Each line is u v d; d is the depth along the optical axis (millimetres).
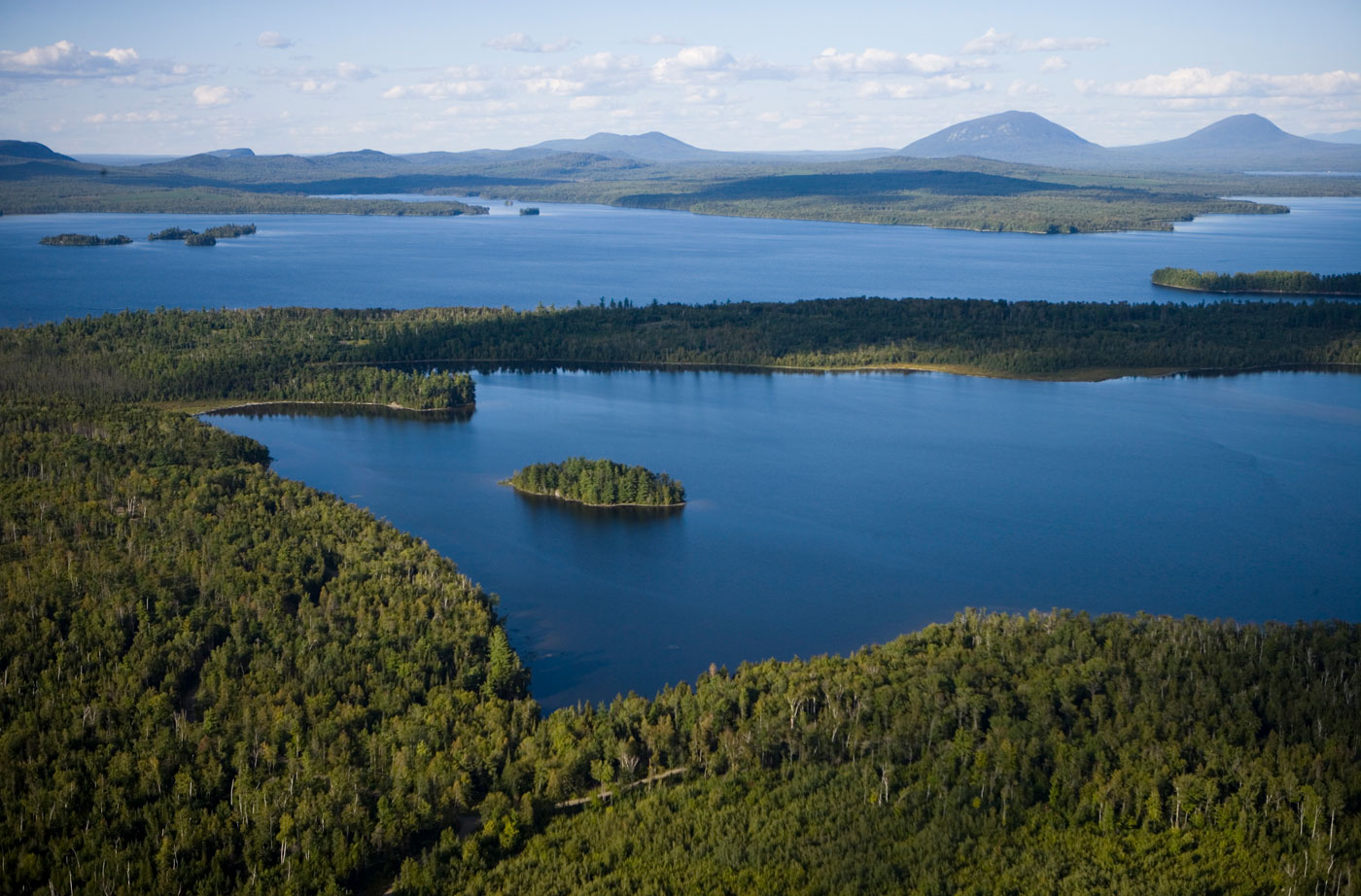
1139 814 146375
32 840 137250
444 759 152875
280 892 132375
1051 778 152125
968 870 135875
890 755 156625
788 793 149500
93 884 130500
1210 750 154000
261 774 150500
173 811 144750
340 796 145750
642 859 137250
